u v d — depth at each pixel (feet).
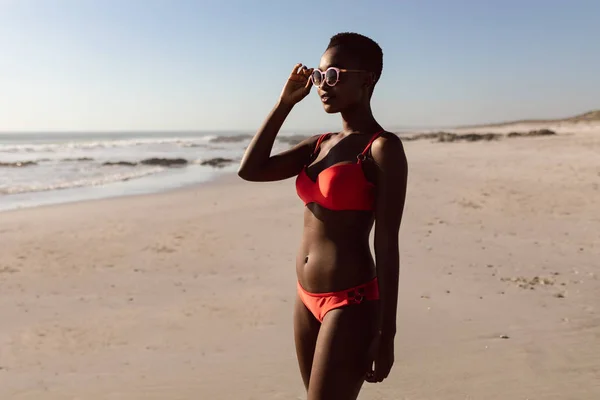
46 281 24.71
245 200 47.91
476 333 17.04
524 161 72.43
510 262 25.38
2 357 16.37
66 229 36.86
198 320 19.16
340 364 7.16
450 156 89.20
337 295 7.46
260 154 8.57
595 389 13.33
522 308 19.20
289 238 32.24
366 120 7.91
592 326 17.37
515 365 14.76
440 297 20.56
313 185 7.84
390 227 7.22
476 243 29.14
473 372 14.39
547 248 27.89
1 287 23.79
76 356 16.37
